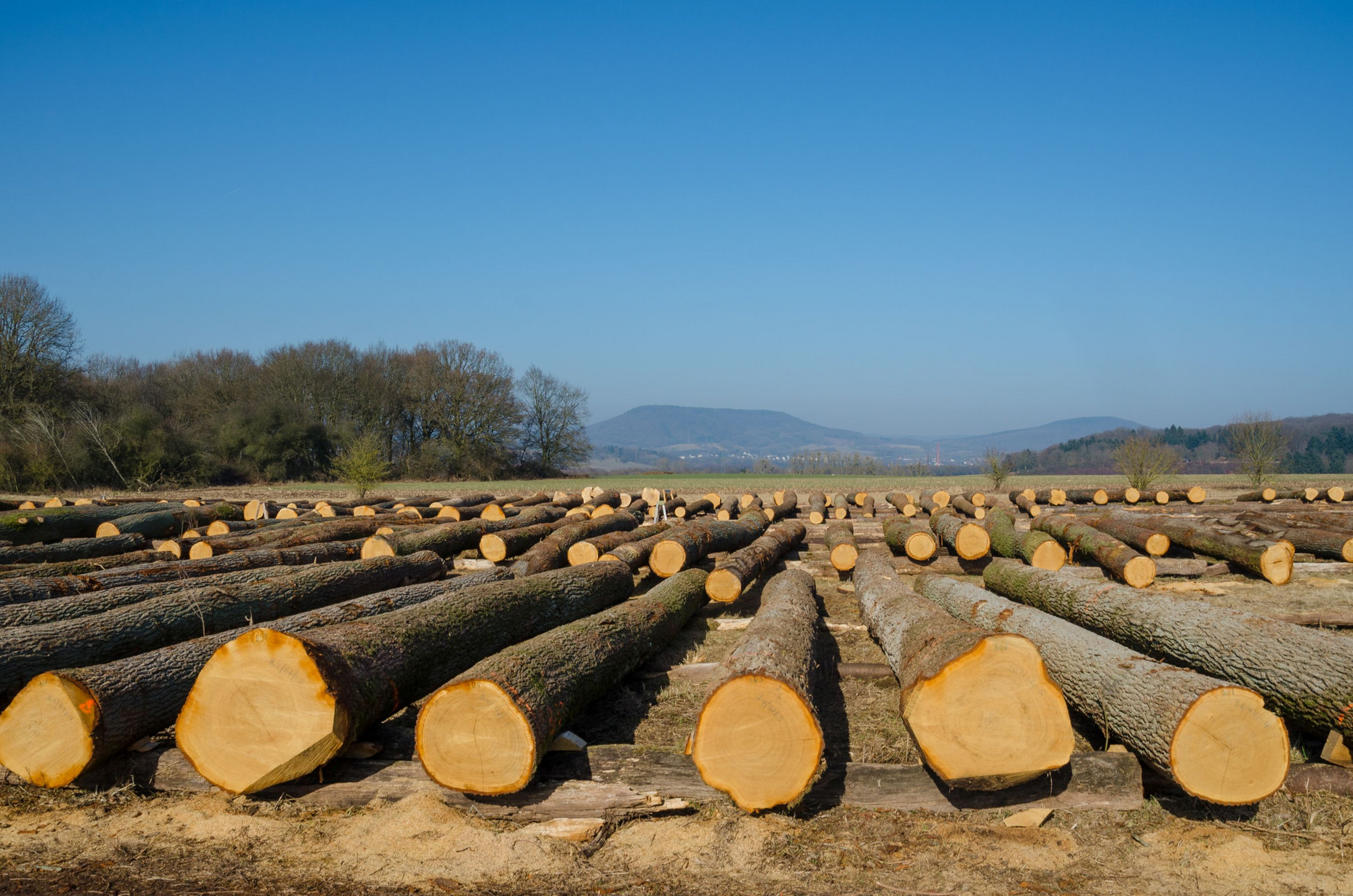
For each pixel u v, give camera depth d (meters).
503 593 6.61
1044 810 4.11
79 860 3.80
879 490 30.92
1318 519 13.30
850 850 3.87
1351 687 4.29
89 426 33.81
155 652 4.91
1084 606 6.83
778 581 7.98
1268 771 3.80
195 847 3.92
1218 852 3.77
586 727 5.64
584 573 8.05
